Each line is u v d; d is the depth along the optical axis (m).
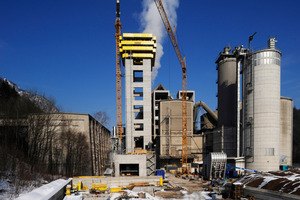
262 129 68.25
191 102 111.44
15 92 86.06
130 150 94.38
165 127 109.62
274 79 68.81
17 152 47.59
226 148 88.31
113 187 41.75
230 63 96.38
